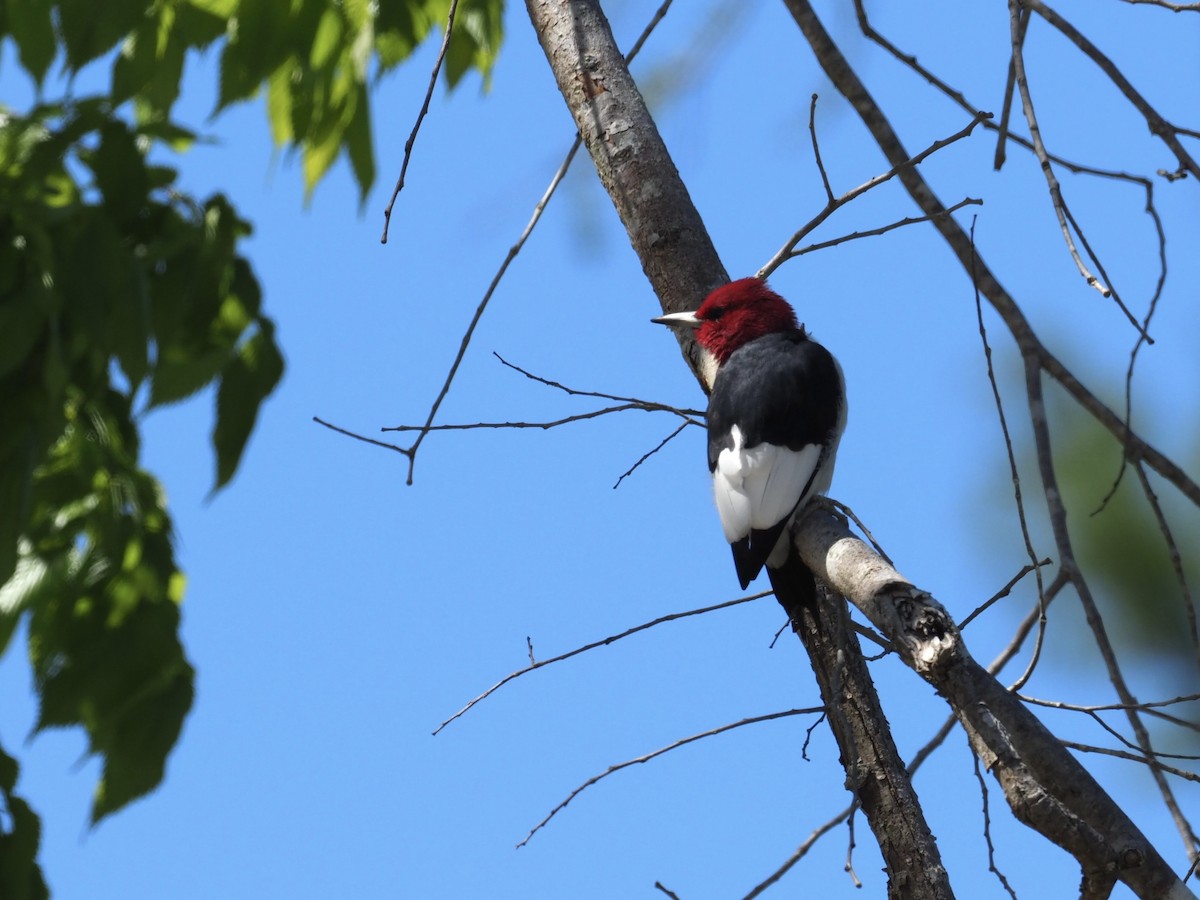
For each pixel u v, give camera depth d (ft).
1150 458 26.37
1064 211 23.65
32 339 18.49
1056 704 23.50
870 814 24.94
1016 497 22.71
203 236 19.97
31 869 19.83
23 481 18.67
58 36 26.20
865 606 21.88
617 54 31.73
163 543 21.31
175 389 20.88
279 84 30.63
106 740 20.97
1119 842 20.20
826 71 29.25
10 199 18.94
